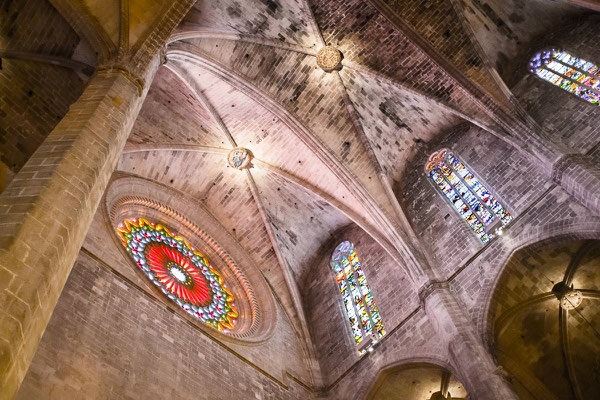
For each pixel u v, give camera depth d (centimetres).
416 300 2019
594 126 1856
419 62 2261
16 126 1541
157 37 1608
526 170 1962
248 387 1825
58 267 942
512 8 2319
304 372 2130
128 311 1652
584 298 1891
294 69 2348
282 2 2230
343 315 2292
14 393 754
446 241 2047
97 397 1359
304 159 2439
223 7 2112
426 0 2241
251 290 2355
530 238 1797
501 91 2091
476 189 2094
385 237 2217
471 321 1750
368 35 2320
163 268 2089
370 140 2394
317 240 2641
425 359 1817
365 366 2012
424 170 2352
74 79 1680
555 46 2203
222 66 2214
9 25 1550
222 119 2409
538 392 1911
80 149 1164
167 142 2302
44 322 880
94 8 1584
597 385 1934
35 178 1055
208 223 2453
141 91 1491
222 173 2495
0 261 846
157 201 2319
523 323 1892
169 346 1678
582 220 1689
